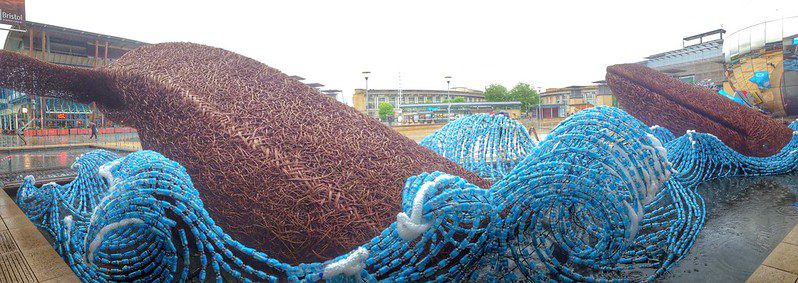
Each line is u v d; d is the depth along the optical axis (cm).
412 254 278
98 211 275
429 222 264
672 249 414
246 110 374
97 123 2672
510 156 730
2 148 1819
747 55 1925
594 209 319
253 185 322
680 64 2773
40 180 899
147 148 435
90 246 286
